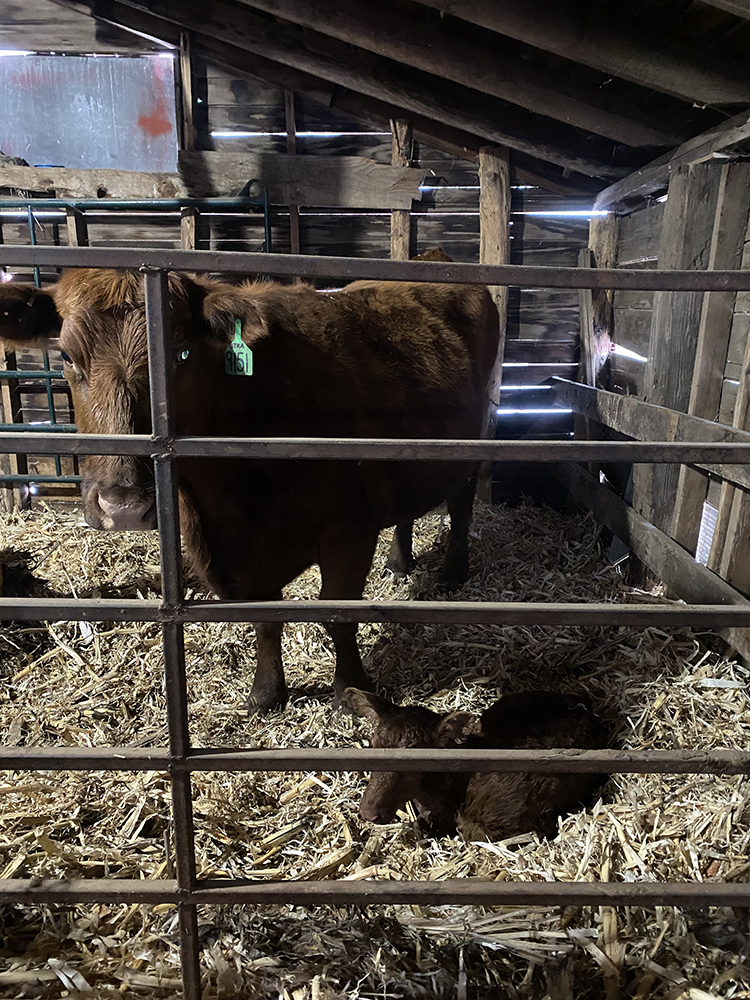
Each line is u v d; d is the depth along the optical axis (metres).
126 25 4.88
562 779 2.44
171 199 5.04
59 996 1.75
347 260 1.41
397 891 1.66
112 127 5.15
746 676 3.01
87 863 2.14
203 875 2.13
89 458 2.34
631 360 4.70
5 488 5.58
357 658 3.07
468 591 4.23
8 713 3.04
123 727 2.94
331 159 5.09
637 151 4.44
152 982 1.77
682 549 3.47
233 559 2.81
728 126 3.02
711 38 2.96
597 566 4.48
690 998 1.76
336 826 2.36
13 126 5.09
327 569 2.97
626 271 1.46
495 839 2.31
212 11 4.53
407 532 4.43
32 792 2.44
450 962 1.85
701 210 3.50
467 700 3.15
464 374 3.76
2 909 2.00
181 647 1.54
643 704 2.93
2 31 4.89
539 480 5.96
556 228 5.35
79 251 1.34
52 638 3.59
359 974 1.80
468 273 1.44
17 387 5.53
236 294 2.35
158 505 1.47
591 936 1.90
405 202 5.19
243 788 2.47
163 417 1.43
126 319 2.27
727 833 2.20
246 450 1.46
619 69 3.08
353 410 2.91
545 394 5.71
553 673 3.31
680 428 3.22
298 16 3.70
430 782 2.46
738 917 1.97
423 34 3.68
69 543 4.79
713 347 3.39
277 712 3.04
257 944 1.87
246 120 5.11
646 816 2.32
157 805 2.41
